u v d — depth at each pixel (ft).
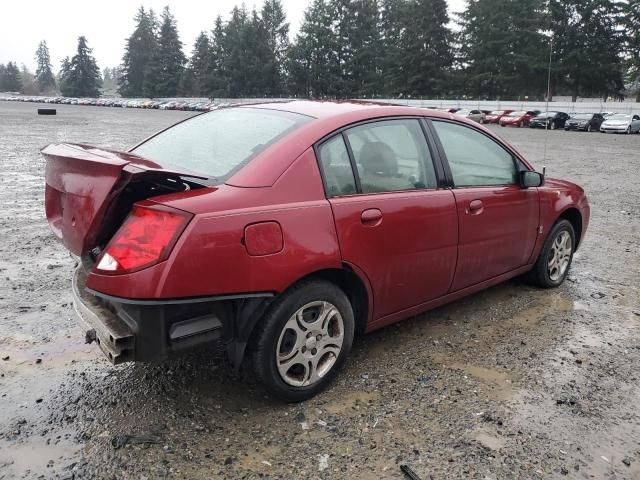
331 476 8.34
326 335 10.39
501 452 9.00
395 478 8.34
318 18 273.75
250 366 9.66
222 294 8.78
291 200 9.67
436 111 13.11
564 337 13.43
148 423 9.51
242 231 8.89
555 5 207.00
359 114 11.37
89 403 10.08
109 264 8.51
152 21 388.37
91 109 221.46
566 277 17.97
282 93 293.02
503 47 223.51
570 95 232.53
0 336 12.71
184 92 345.31
